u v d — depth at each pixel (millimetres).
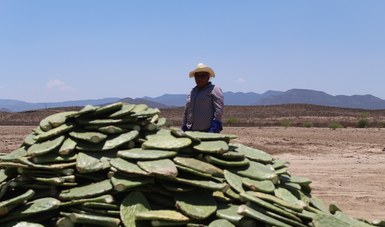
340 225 4684
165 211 4570
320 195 10789
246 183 5004
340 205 9828
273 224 4484
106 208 4582
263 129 35312
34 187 4867
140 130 5633
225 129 34094
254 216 4473
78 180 5016
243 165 5383
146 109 5855
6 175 5164
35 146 5082
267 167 5582
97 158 4977
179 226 4520
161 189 4781
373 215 8992
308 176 13289
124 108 5523
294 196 5262
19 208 4582
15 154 5266
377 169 14633
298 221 4730
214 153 5203
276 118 58562
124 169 4676
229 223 4512
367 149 20547
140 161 4836
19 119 53688
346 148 20844
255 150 6031
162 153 4965
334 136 28641
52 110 63438
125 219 4441
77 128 5328
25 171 4910
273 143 22438
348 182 12430
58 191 4863
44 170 4871
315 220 4680
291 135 28797
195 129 6430
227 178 4973
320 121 50875
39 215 4656
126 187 4590
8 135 26422
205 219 4645
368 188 11680
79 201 4582
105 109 5344
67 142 5102
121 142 5125
